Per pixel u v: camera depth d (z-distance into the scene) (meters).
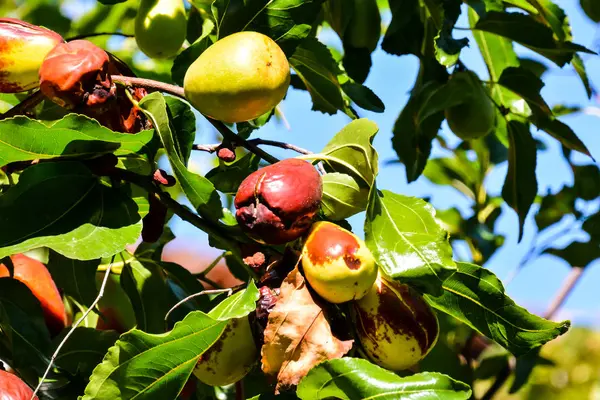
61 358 0.47
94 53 0.41
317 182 0.41
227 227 0.43
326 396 0.39
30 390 0.40
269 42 0.42
